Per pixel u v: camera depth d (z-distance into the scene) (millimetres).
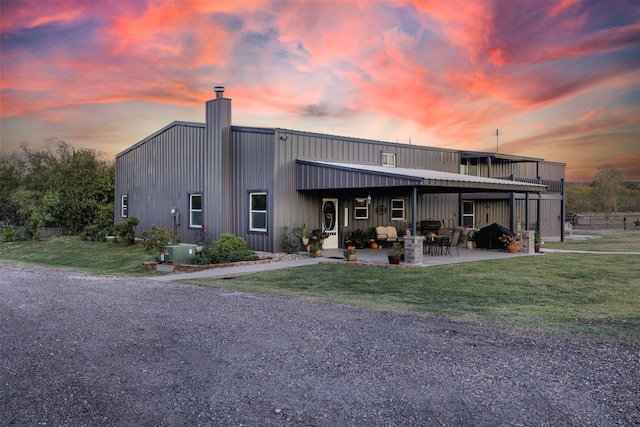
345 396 4387
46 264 16859
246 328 6656
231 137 17406
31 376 4910
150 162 21516
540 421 3889
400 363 5211
